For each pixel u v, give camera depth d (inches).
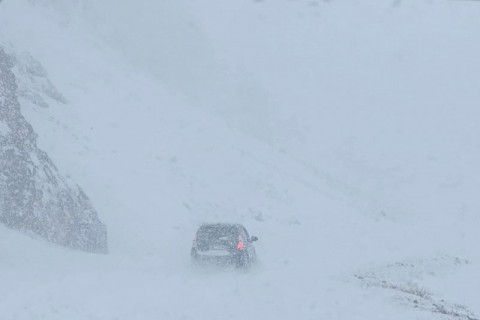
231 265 2578.7
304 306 1558.8
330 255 3937.0
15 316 1134.4
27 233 2763.3
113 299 1411.2
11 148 2925.7
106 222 3690.9
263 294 1700.3
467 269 3841.0
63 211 3036.4
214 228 2677.2
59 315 1186.6
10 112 3122.5
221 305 1475.1
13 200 2778.1
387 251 4259.4
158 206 4355.3
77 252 2859.3
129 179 4667.8
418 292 2336.4
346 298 1779.0
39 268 2081.7
